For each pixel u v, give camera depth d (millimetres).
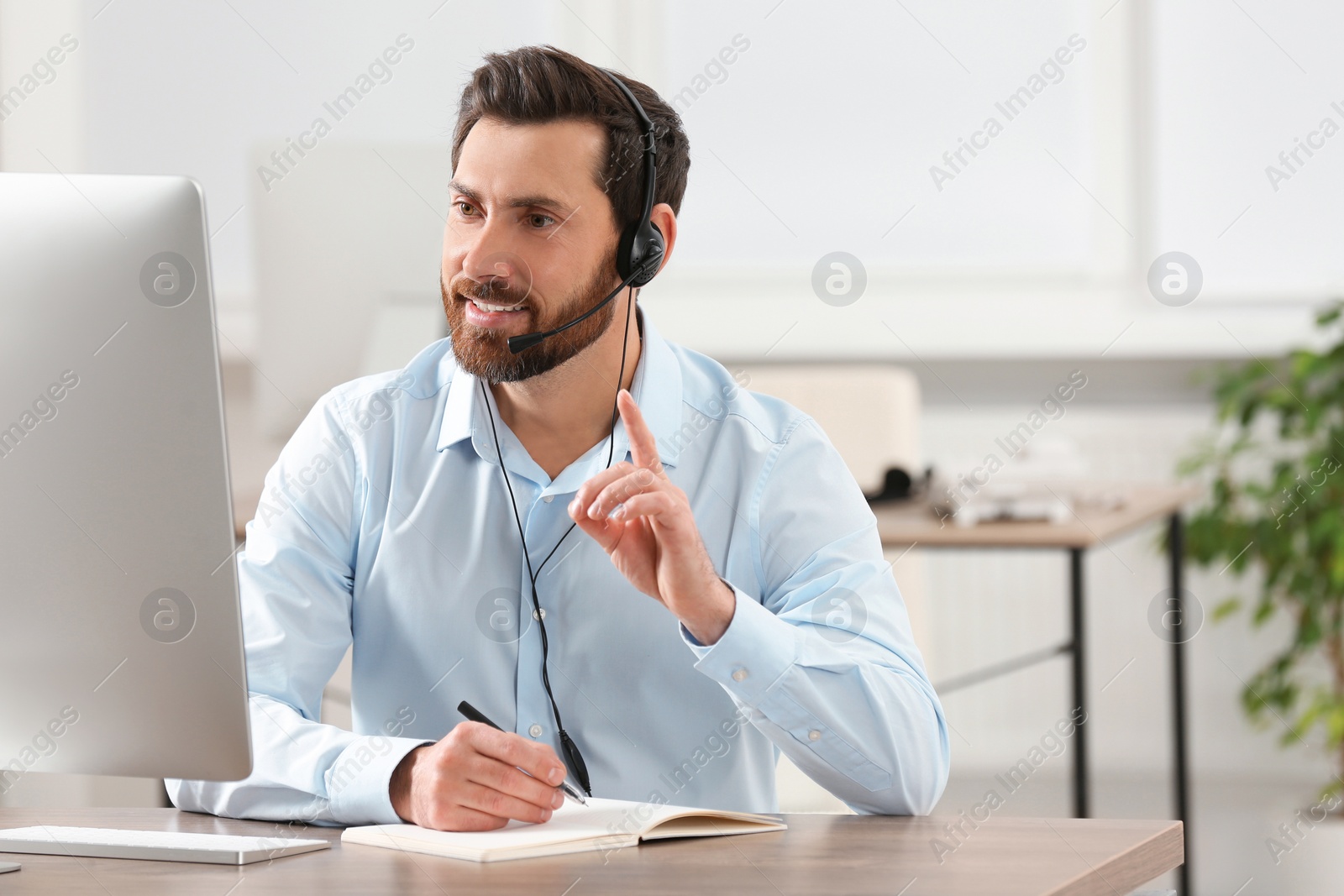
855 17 3941
